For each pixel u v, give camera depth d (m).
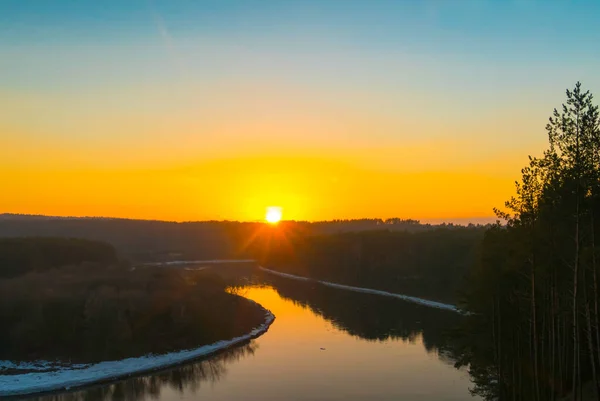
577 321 29.31
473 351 41.41
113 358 59.56
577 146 28.33
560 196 29.48
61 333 61.03
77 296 69.00
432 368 56.94
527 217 32.91
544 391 34.34
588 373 37.16
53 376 53.78
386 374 54.81
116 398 49.47
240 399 47.91
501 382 38.09
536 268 33.09
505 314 38.72
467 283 51.47
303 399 47.47
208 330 69.81
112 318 64.56
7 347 58.38
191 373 56.97
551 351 35.66
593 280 30.50
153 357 61.06
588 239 30.36
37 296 67.50
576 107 28.47
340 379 53.28
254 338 73.12
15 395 49.62
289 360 61.31
